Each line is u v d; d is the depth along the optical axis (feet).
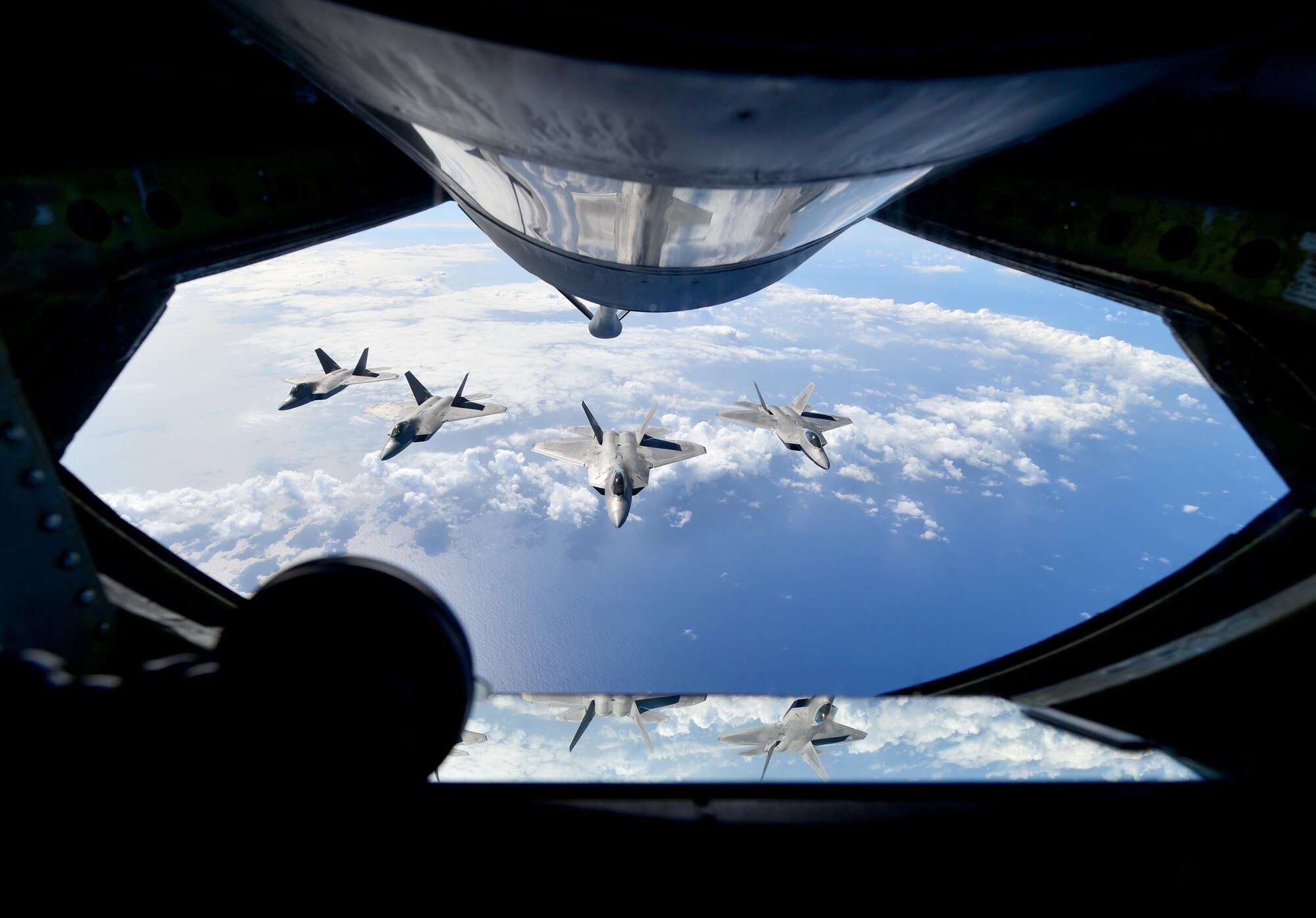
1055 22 11.85
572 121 15.30
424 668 7.41
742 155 16.19
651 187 23.04
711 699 18.97
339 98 22.85
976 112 14.82
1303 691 16.51
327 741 5.63
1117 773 13.58
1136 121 32.71
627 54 12.13
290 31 16.02
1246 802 9.86
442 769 14.07
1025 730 15.85
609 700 19.24
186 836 5.02
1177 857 8.91
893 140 15.85
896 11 11.28
